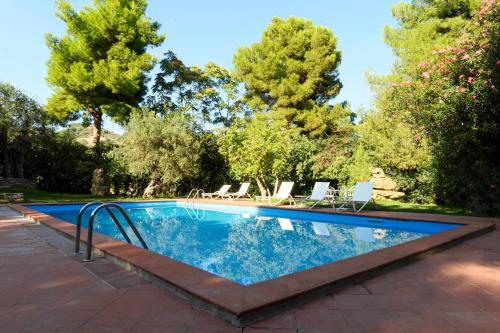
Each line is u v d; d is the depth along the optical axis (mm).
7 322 2141
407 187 12602
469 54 7953
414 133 10766
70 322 2137
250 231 7500
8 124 15719
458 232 5191
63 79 17422
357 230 7383
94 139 19641
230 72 24781
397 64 14023
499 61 7062
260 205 10867
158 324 2107
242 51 22469
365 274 3086
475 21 8531
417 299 2561
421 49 13992
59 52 17734
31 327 2062
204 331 2006
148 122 15984
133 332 1990
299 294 2457
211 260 4934
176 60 24047
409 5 17234
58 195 15680
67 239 5191
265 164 13477
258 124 14445
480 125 7812
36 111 17062
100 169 17141
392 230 7320
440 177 10477
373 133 13930
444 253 4203
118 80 17547
